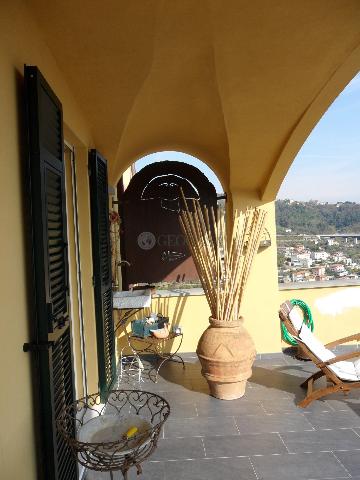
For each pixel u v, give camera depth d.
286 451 2.96
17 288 1.67
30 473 1.74
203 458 2.90
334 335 5.41
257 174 4.73
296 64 3.02
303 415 3.51
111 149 4.09
